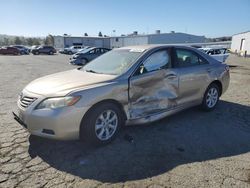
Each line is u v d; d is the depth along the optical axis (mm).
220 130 4398
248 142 3914
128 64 4059
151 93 4133
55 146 3721
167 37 49000
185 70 4668
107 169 3115
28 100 3490
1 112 5367
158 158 3387
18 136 4062
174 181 2857
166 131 4316
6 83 9328
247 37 33844
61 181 2857
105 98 3570
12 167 3133
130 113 3918
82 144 3785
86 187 2752
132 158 3383
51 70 14367
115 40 59500
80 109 3348
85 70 4512
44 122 3291
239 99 6766
